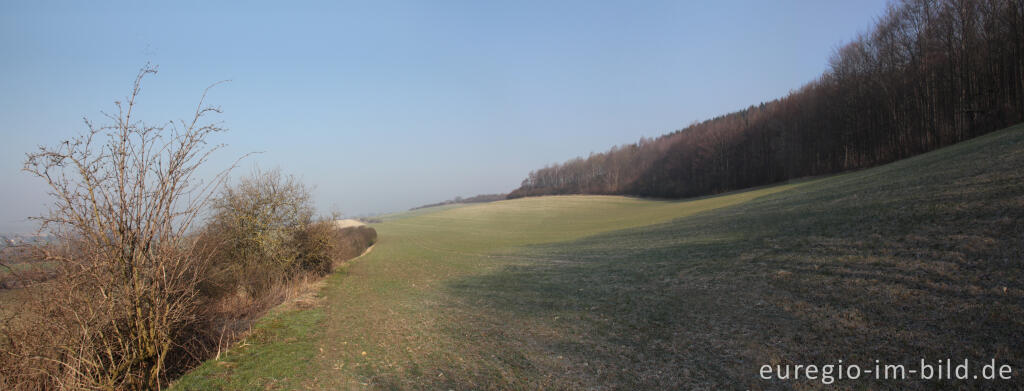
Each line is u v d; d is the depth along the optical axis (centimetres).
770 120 8006
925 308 712
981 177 1364
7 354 557
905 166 2480
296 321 1078
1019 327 586
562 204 9106
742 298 974
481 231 5484
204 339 808
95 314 546
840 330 711
